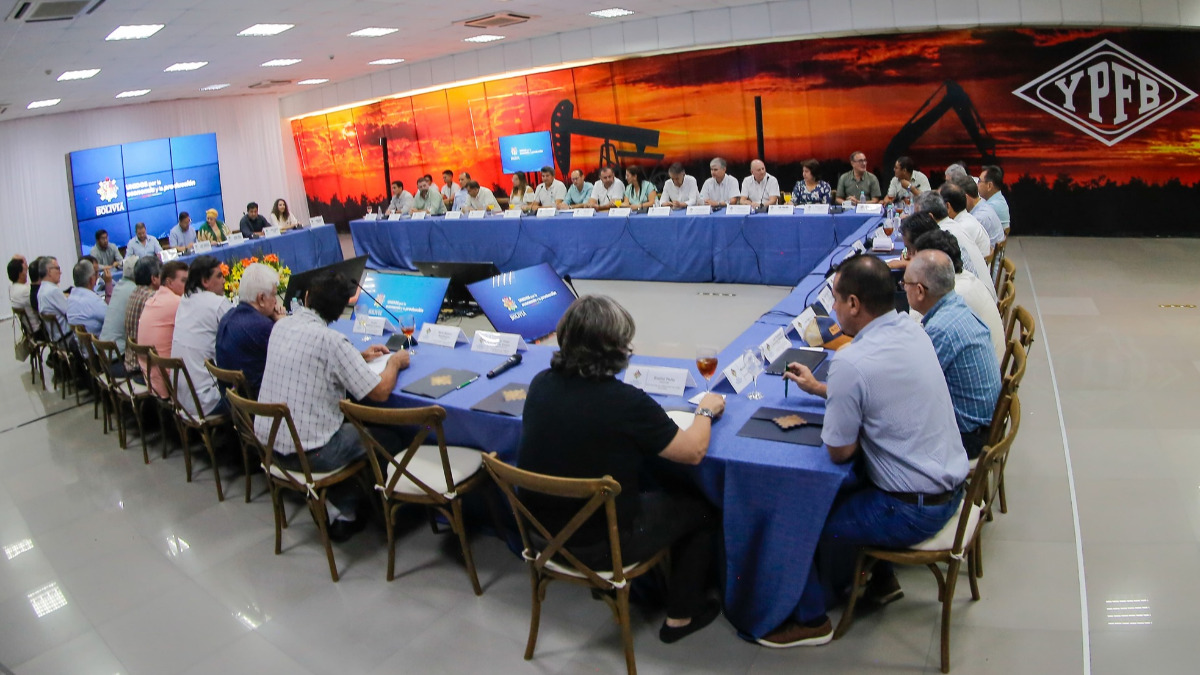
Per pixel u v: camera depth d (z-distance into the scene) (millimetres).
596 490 1905
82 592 2863
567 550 2072
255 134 13242
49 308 5371
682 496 2240
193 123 12109
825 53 8539
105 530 3350
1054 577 2430
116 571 2990
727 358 2865
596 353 2037
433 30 8031
